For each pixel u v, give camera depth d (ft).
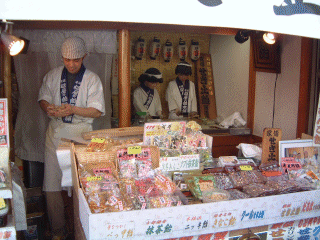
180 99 21.06
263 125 17.81
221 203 7.63
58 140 12.45
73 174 9.04
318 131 10.13
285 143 10.06
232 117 19.24
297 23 7.81
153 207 7.52
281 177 9.45
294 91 15.34
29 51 14.01
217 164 10.27
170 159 9.36
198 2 7.13
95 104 12.53
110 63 16.12
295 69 15.20
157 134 9.73
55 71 12.87
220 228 7.75
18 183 9.48
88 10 6.65
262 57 16.99
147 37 21.36
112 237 6.98
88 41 14.11
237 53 19.62
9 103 12.71
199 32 15.07
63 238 12.77
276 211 8.19
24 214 8.86
